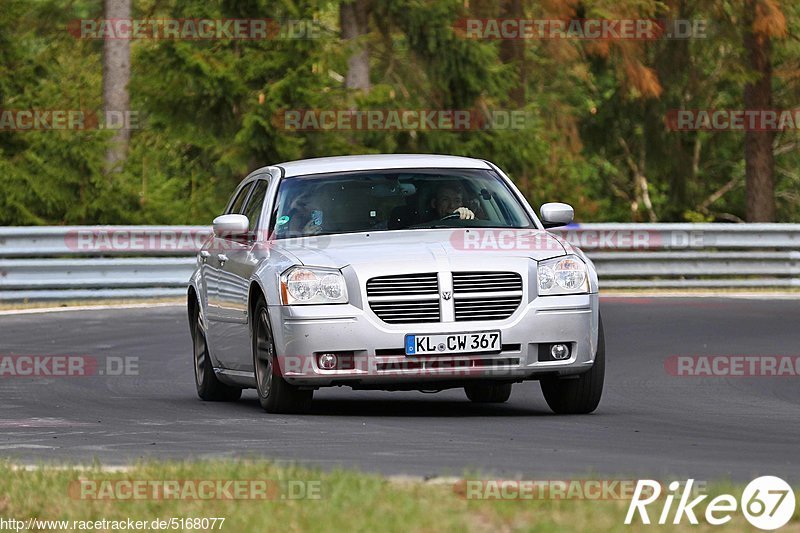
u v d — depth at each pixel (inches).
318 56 2881.4
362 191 1021.2
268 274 951.0
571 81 4170.8
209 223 3031.5
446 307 913.5
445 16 3070.9
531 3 3464.6
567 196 3614.7
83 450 807.1
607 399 1096.2
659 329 1665.8
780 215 4667.8
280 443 808.3
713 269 2345.0
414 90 3238.2
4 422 970.1
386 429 869.2
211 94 2881.4
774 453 761.0
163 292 2124.8
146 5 3563.0
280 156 2859.3
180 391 1195.9
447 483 605.0
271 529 522.0
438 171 1045.2
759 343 1520.7
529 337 918.4
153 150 3238.2
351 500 561.0
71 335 1641.2
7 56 3041.3
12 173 2773.1
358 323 910.4
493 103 3206.2
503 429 869.2
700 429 887.7
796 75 3627.0
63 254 2144.4
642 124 3976.4
